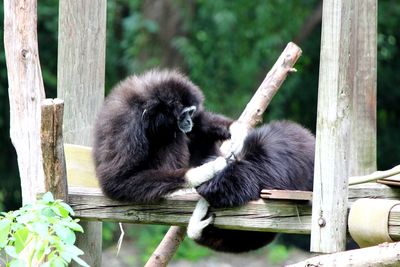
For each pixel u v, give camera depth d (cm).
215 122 1586
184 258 3638
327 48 1210
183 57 4341
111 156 1382
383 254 1149
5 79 3934
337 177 1216
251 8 4328
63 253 1123
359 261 1162
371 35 1653
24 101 1541
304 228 1280
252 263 3675
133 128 1398
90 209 1398
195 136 1597
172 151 1509
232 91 4303
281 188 1339
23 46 1540
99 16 1703
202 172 1318
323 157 1219
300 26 4322
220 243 1460
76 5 1683
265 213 1298
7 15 1552
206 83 4231
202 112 1584
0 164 4059
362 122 1655
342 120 1212
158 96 1455
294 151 1391
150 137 1455
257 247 1518
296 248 4012
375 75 1664
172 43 4275
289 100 4438
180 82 1500
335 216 1219
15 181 4059
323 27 1213
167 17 4328
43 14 4022
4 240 1144
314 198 1228
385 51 4281
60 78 1694
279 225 1292
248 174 1316
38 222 1140
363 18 1648
